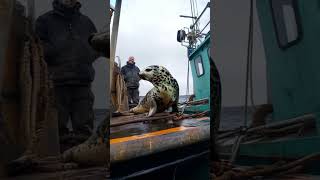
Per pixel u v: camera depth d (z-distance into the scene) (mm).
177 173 2857
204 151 3002
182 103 4703
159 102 4133
